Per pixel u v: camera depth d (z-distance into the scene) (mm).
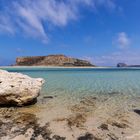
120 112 8508
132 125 6746
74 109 9016
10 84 9195
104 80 24562
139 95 13016
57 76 32875
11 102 9164
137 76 32906
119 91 14844
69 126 6570
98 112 8500
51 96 12477
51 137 5602
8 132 5863
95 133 5980
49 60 146875
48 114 8062
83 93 13828
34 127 6375
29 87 9625
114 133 5996
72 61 149000
